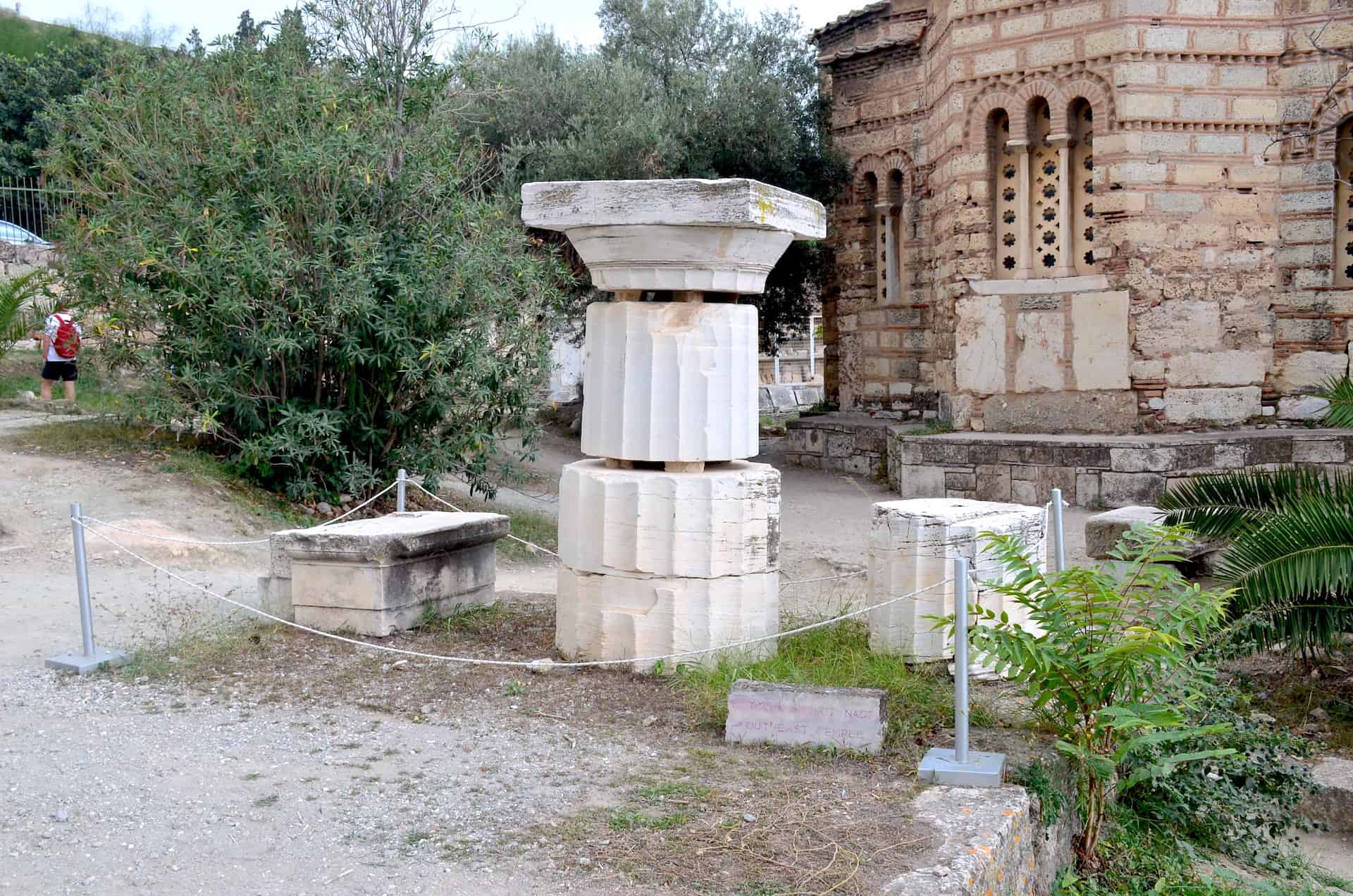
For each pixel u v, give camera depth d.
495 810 5.00
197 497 12.68
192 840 4.70
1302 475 8.89
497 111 20.91
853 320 22.91
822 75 23.44
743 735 5.89
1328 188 16.38
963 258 17.86
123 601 9.28
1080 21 16.52
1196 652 7.18
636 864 4.44
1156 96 16.22
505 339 14.79
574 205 6.85
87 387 20.47
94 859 4.52
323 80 13.78
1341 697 8.41
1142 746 5.82
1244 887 5.91
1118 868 5.92
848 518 16.58
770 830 4.74
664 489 6.95
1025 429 17.47
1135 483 15.74
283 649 7.58
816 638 7.57
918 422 21.09
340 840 4.70
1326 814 6.93
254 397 13.17
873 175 22.30
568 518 7.33
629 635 7.05
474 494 16.55
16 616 8.68
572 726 6.18
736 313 7.10
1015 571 6.57
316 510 13.70
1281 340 16.88
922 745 5.85
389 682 6.92
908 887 4.19
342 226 13.19
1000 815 4.88
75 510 7.39
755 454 7.30
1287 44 16.39
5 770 5.48
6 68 31.62
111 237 13.59
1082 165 17.20
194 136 13.57
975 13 17.45
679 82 21.69
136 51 15.44
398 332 13.18
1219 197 16.53
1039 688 5.64
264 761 5.65
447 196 14.69
